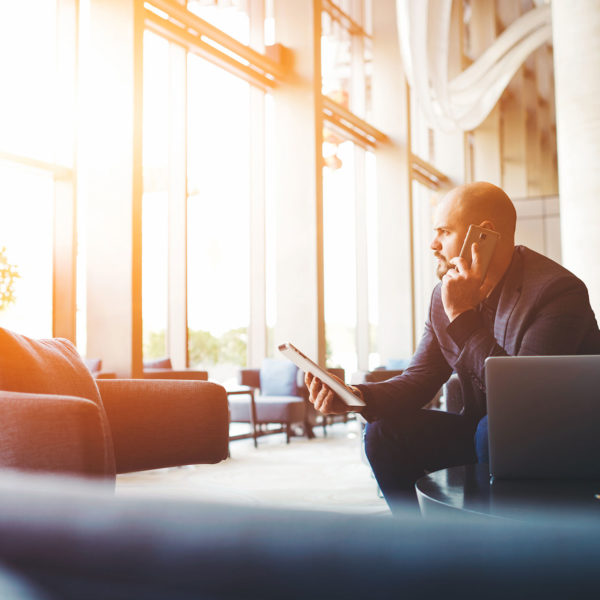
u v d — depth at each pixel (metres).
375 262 10.70
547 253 14.12
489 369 1.32
